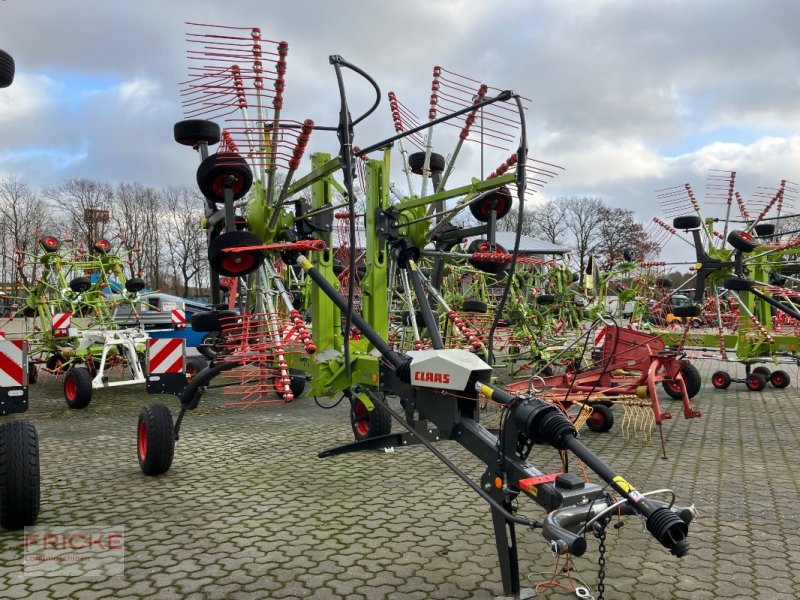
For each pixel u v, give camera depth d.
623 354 7.24
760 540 4.13
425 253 5.71
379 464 5.97
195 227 49.28
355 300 6.81
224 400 9.80
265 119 4.89
